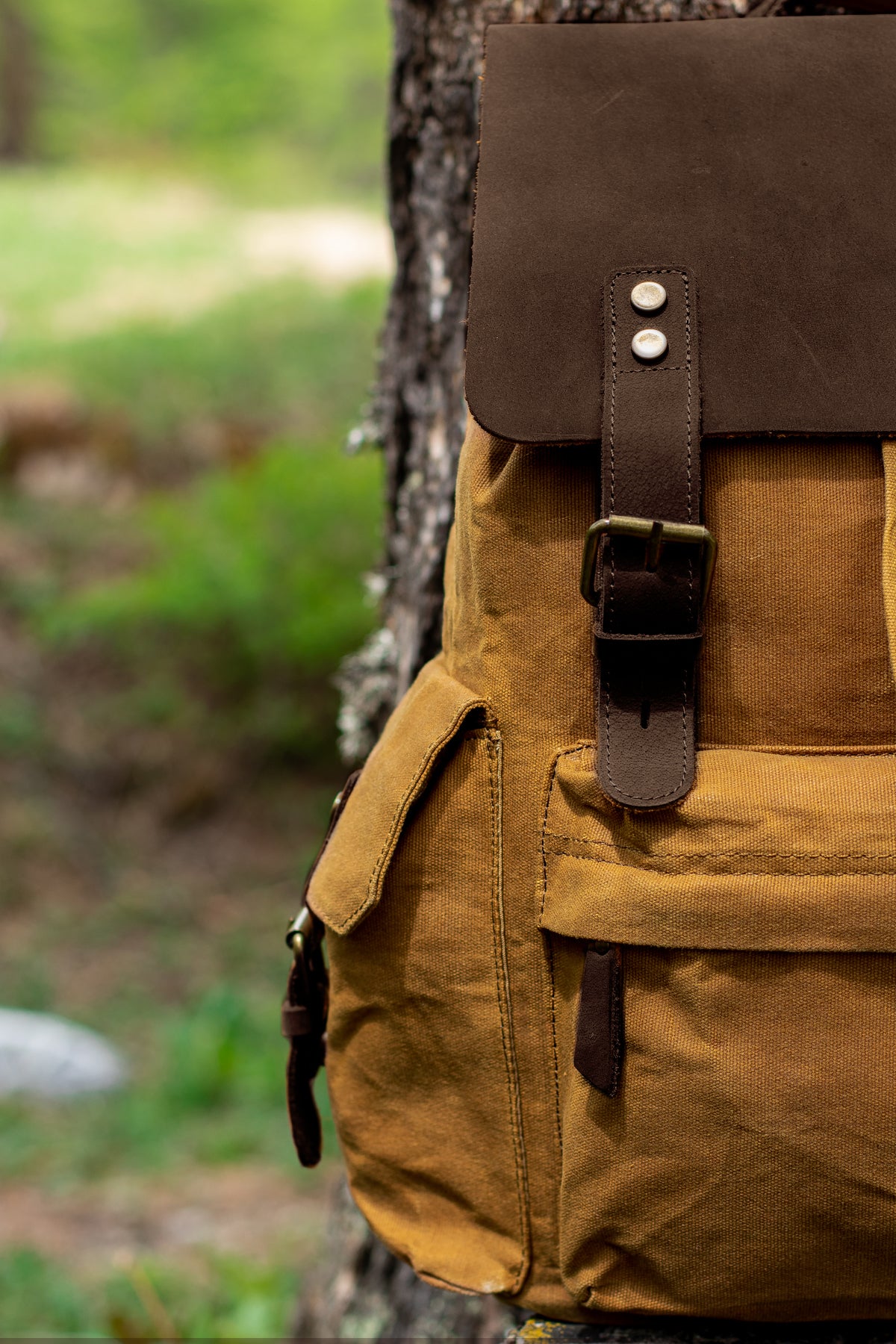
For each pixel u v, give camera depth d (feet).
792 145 2.84
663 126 2.89
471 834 2.90
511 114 2.93
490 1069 2.98
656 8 3.76
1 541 21.54
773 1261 2.68
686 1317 2.96
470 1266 3.08
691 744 2.67
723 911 2.58
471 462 2.90
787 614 2.72
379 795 2.98
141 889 17.95
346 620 18.79
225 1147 12.08
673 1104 2.64
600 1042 2.67
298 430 24.80
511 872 2.89
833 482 2.70
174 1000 15.80
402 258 4.51
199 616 19.13
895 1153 2.57
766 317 2.72
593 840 2.73
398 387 4.59
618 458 2.66
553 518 2.80
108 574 21.25
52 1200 11.04
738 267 2.75
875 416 2.65
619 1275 2.84
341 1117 3.18
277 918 17.60
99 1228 10.44
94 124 64.95
